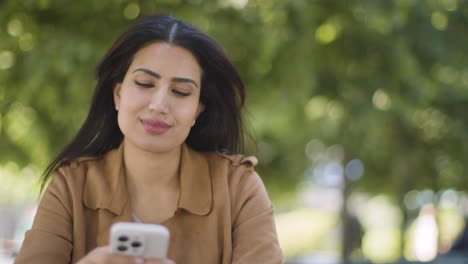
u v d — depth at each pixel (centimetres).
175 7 610
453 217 1506
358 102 751
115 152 242
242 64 700
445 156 1076
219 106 251
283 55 702
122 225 199
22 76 639
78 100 629
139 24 232
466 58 777
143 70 226
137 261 201
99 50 609
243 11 646
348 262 1124
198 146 256
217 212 241
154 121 226
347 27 743
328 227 2381
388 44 738
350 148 1102
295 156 1122
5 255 1090
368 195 1333
